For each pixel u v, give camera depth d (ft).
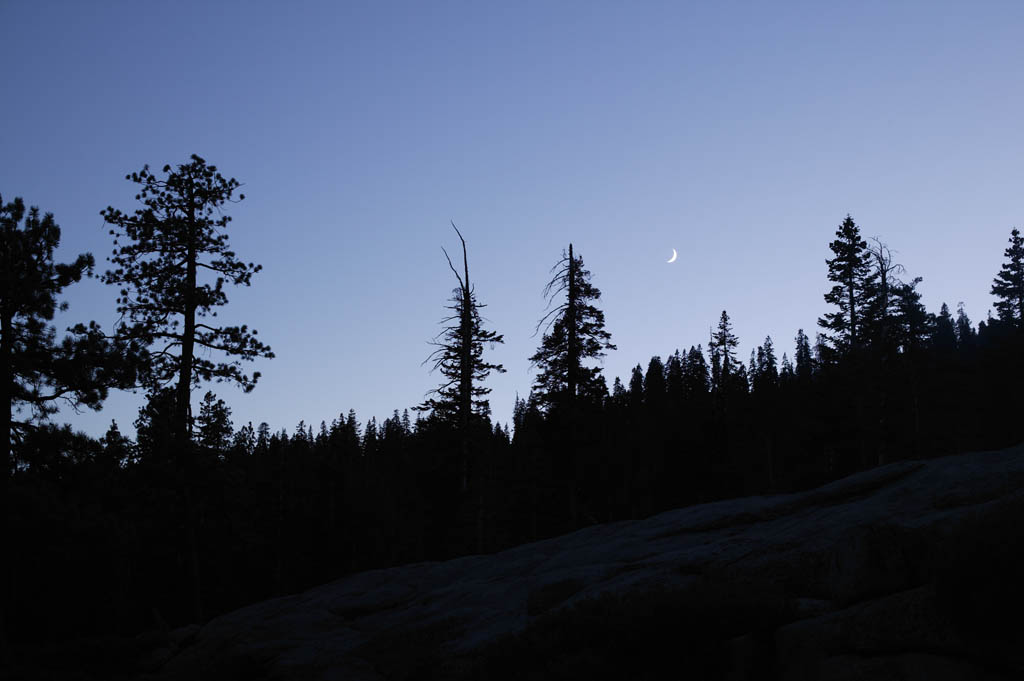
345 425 220.43
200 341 102.27
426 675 44.34
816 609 33.81
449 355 127.54
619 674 33.60
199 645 68.95
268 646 57.88
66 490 87.10
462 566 73.41
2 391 80.69
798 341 417.28
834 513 48.88
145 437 103.71
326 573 182.19
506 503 188.14
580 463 138.10
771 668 30.78
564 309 132.98
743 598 35.58
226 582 171.32
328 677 48.60
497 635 47.29
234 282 106.93
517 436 210.79
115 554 97.91
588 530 70.79
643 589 44.80
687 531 58.44
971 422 189.67
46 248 85.92
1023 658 23.30
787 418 219.41
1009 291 231.91
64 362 81.30
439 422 133.28
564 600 49.73
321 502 190.19
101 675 65.57
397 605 67.15
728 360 260.62
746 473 220.02
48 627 112.88
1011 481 43.78
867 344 162.50
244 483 116.06
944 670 24.99
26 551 86.02
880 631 27.58
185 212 106.01
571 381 131.64
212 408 127.95
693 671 32.12
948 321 265.95
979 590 24.71
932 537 30.53
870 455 161.99
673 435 194.08
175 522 106.01
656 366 283.38
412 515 199.72
